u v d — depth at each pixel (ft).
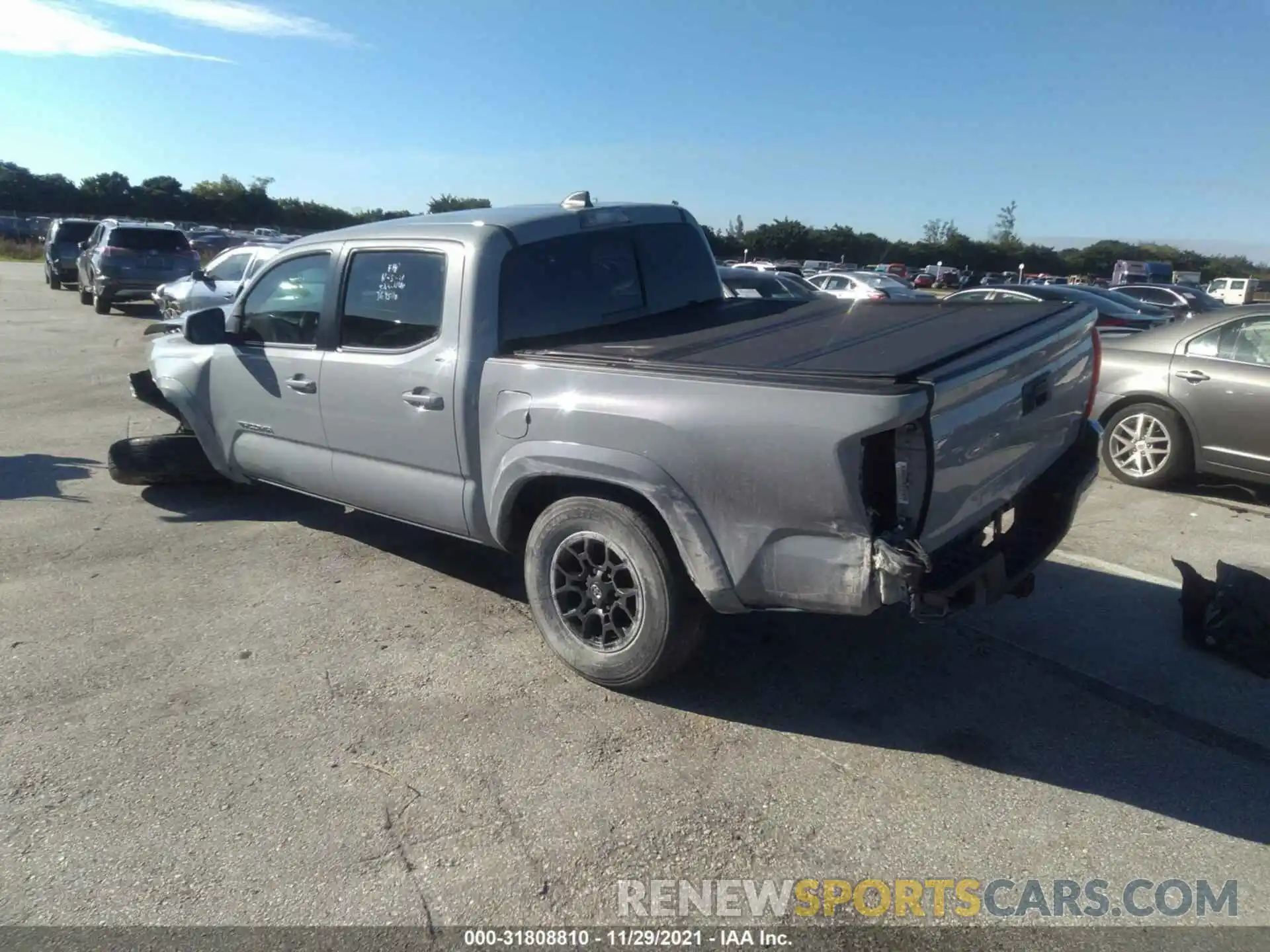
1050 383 12.75
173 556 18.04
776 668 13.74
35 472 23.86
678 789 10.83
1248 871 9.58
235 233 174.29
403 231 14.96
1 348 46.60
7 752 11.51
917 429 9.84
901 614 15.53
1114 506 22.22
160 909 8.99
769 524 10.58
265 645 14.34
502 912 9.00
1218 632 14.15
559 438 12.26
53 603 15.83
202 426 19.19
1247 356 22.22
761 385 10.48
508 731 12.00
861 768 11.29
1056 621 15.37
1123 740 11.96
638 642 12.20
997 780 11.07
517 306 13.88
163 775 11.05
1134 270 147.95
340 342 15.78
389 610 15.62
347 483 16.21
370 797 10.66
